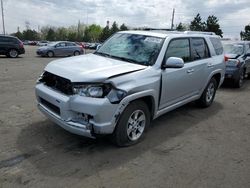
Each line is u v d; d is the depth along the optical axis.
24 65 15.03
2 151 4.14
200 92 6.51
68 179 3.51
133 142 4.57
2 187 3.28
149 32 5.54
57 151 4.22
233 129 5.67
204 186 3.53
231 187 3.54
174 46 5.32
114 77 4.06
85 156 4.11
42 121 5.42
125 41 5.42
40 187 3.32
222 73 7.27
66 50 24.16
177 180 3.63
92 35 106.56
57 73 4.23
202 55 6.38
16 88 8.41
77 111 3.93
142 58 4.90
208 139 5.06
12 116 5.67
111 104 3.95
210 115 6.55
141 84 4.34
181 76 5.43
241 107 7.46
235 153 4.52
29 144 4.41
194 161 4.17
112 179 3.56
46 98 4.34
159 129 5.42
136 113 4.49
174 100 5.52
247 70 11.24
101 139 4.70
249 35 61.28
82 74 4.01
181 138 5.03
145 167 3.91
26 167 3.73
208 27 56.03
